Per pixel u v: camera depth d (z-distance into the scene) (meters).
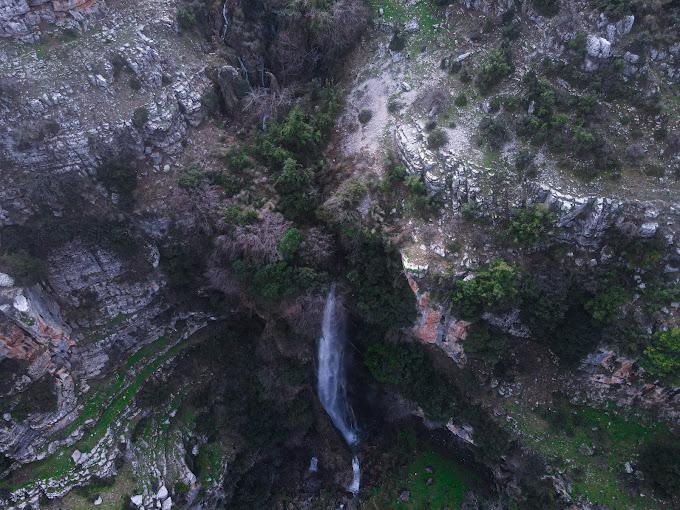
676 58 38.97
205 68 45.81
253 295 44.25
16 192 39.25
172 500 42.69
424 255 40.69
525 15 43.03
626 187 38.25
